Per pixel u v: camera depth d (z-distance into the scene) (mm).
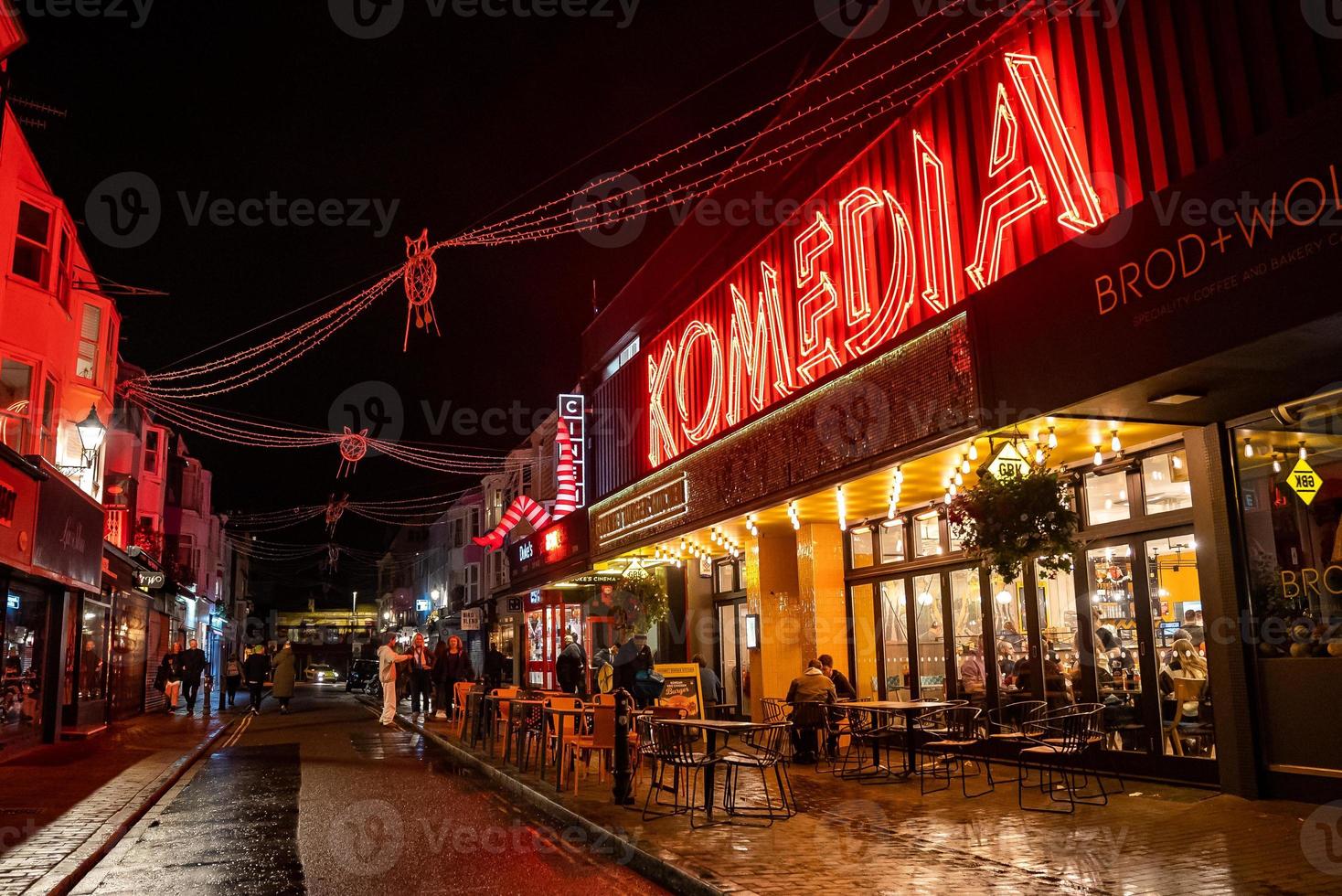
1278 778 8312
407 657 22797
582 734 11453
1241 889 5977
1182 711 9422
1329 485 7949
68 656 18250
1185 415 8562
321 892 6707
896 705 10922
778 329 15586
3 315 16406
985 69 11102
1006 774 11016
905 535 13805
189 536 44000
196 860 7766
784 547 15992
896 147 12781
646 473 18109
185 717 24516
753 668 16609
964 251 11328
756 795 9984
